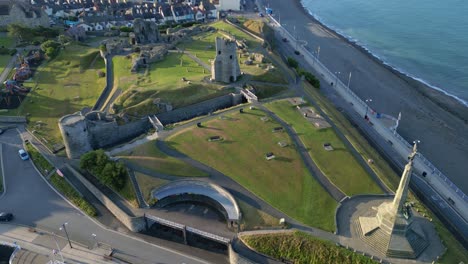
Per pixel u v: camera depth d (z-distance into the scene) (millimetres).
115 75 121938
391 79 148750
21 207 75188
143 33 150875
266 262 62188
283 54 167250
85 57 139875
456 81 148750
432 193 86625
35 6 183750
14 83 118625
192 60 133625
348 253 61844
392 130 110938
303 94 114062
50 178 82750
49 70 133125
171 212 71812
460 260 62312
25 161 88125
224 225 68625
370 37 199875
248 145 86750
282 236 64688
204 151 84812
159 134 91562
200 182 76000
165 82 113125
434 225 68500
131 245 67438
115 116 97000
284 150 85188
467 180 94938
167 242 68625
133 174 78188
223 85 113438
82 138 86375
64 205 75875
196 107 105938
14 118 102812
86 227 70875
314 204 71375
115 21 185750
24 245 66562
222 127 94000
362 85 143000
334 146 87938
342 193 74312
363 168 81625
